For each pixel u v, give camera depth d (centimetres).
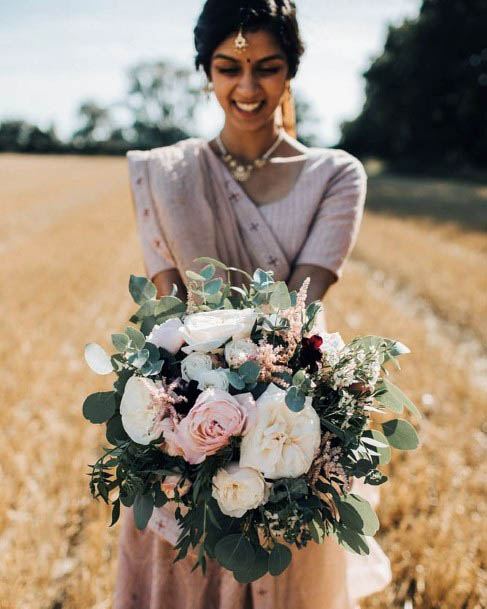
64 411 512
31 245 1434
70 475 407
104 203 2528
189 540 159
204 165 212
